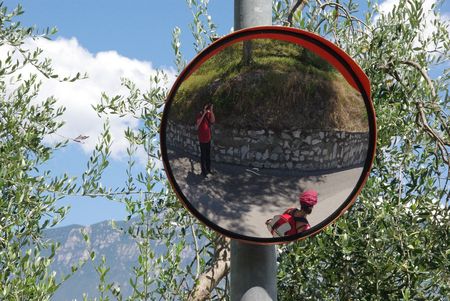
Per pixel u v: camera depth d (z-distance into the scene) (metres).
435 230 4.00
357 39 4.57
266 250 2.50
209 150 2.42
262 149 2.43
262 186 2.41
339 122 2.46
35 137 5.42
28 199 4.84
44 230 4.87
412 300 3.94
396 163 4.41
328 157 2.46
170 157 2.37
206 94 2.43
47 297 4.08
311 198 2.42
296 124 2.48
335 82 2.49
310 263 4.21
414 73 4.34
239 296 2.48
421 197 4.09
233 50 2.45
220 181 2.41
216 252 4.38
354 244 4.05
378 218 3.94
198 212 2.37
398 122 4.32
